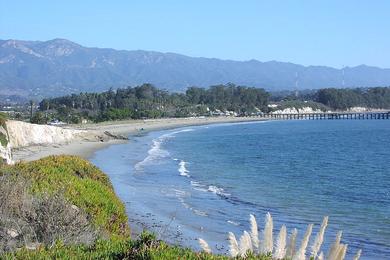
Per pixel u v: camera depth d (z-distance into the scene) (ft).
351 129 425.28
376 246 63.98
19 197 32.14
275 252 15.85
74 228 29.53
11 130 209.26
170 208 85.46
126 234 42.65
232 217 79.82
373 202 96.94
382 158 192.03
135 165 158.20
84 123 434.30
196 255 19.99
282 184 120.37
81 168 58.59
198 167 155.53
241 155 201.77
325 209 89.15
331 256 14.48
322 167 160.66
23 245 25.89
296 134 361.30
